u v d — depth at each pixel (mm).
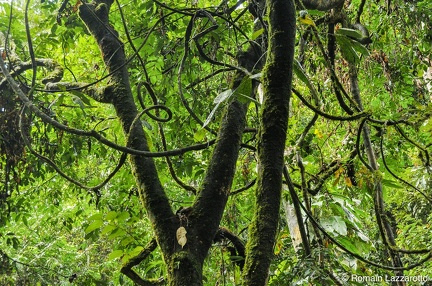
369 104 5418
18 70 3883
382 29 4902
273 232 1905
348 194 3953
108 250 9648
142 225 5875
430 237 7176
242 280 1860
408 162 6520
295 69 2248
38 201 6672
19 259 7879
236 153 2432
